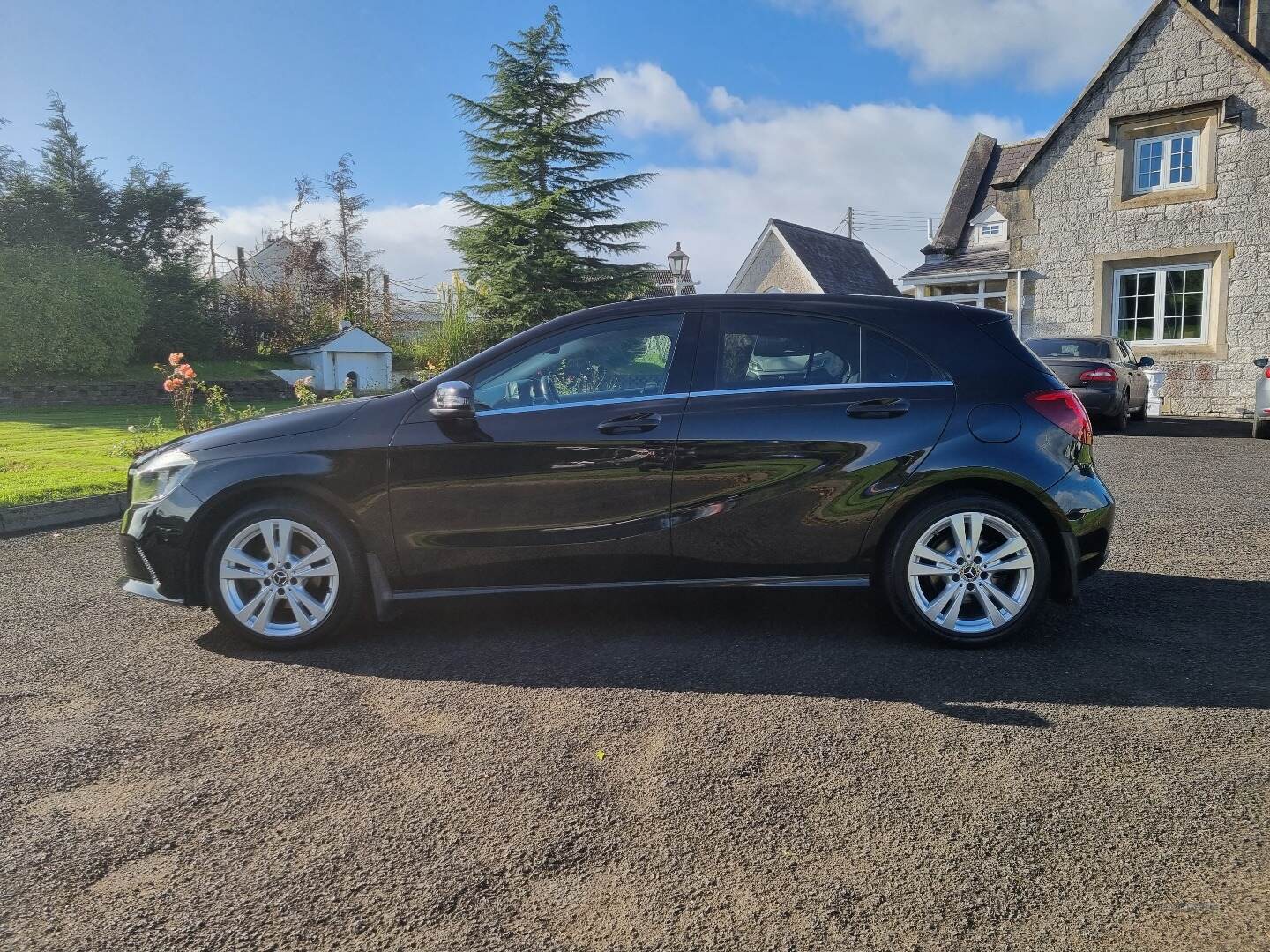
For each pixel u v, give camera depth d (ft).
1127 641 12.84
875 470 12.64
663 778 8.84
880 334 13.15
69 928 6.61
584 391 13.12
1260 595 15.19
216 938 6.48
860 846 7.59
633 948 6.32
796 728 9.95
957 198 84.79
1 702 11.04
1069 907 6.73
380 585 12.89
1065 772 8.84
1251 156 55.77
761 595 15.65
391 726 10.18
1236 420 52.08
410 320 129.08
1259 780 8.62
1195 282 59.16
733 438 12.70
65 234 101.24
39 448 38.06
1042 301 64.80
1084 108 61.93
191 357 105.91
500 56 86.48
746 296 13.47
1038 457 12.66
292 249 130.82
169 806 8.43
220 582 12.79
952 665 11.96
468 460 12.69
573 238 88.69
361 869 7.35
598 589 13.02
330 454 12.71
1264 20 62.85
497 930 6.56
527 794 8.56
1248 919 6.57
